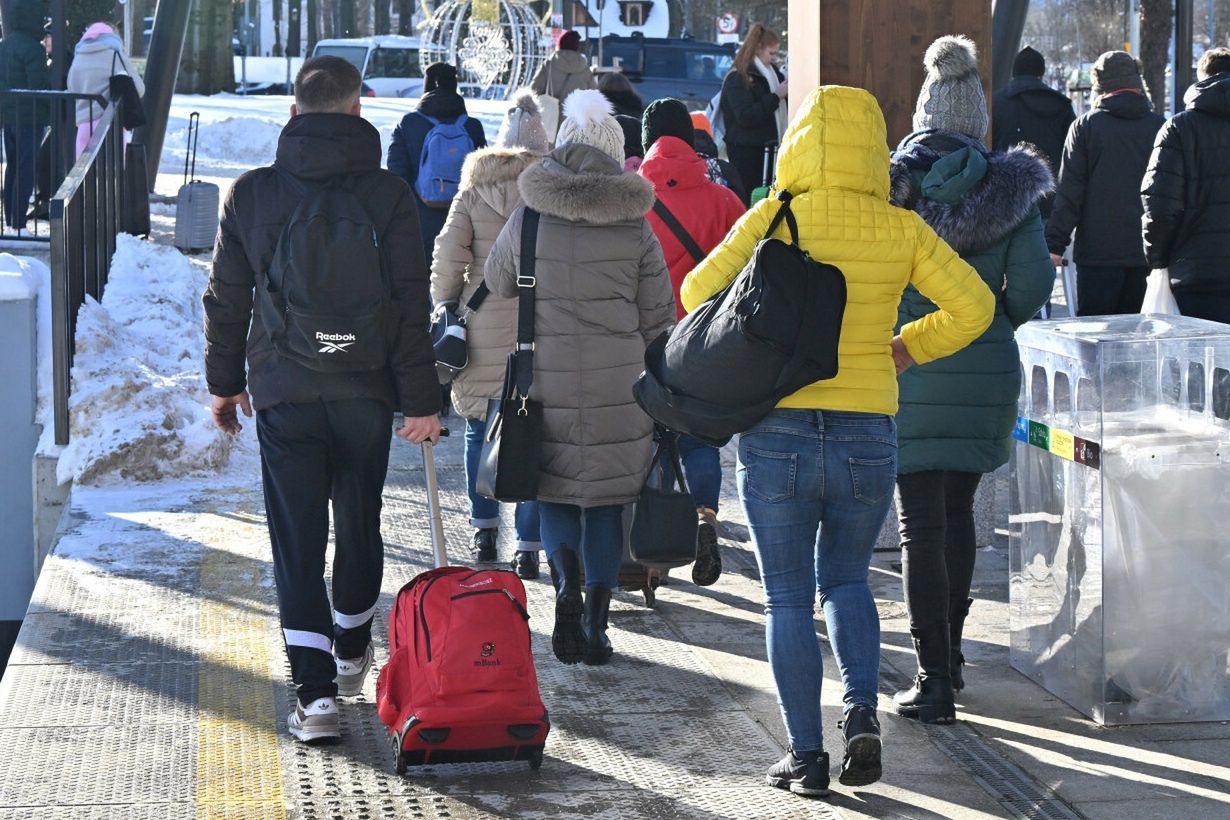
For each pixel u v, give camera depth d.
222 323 5.51
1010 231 5.69
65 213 10.00
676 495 6.12
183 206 18.11
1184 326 6.05
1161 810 5.09
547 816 5.00
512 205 7.44
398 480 9.87
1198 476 5.82
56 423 10.02
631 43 33.06
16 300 10.38
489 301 7.47
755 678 6.42
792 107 8.62
